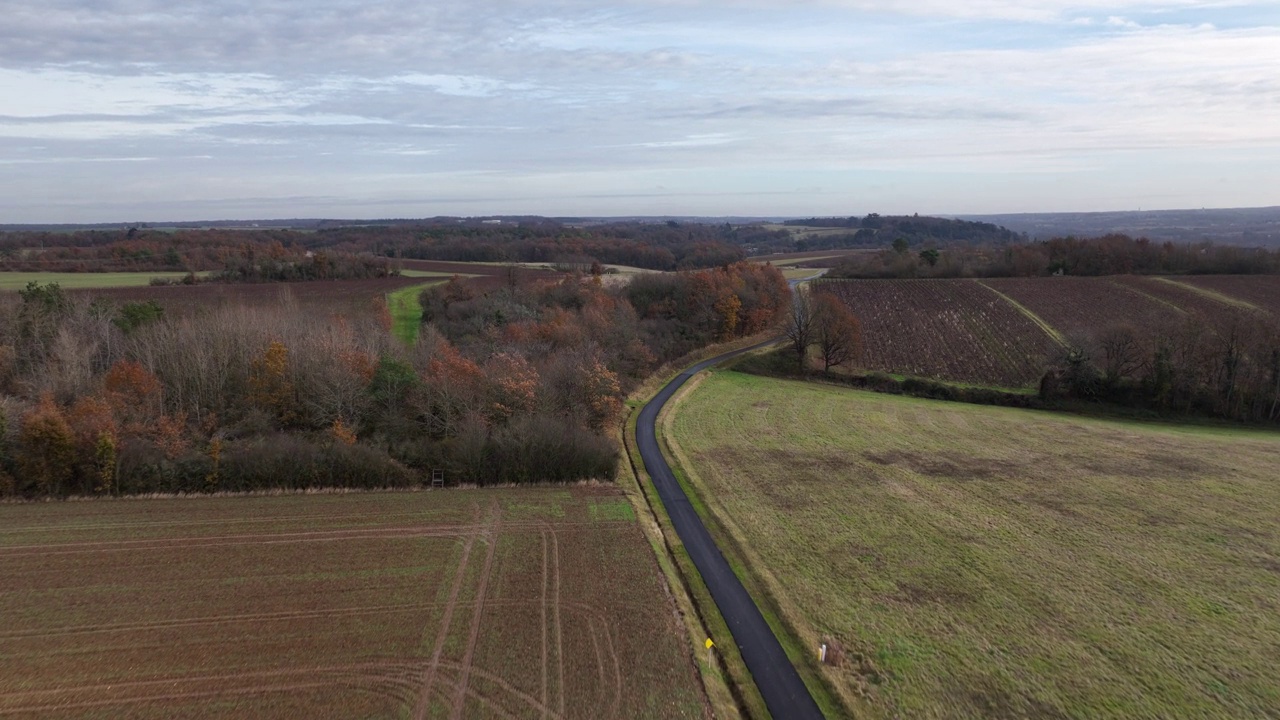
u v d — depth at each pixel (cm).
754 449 5594
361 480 4434
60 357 5081
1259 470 5053
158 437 4544
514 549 3603
